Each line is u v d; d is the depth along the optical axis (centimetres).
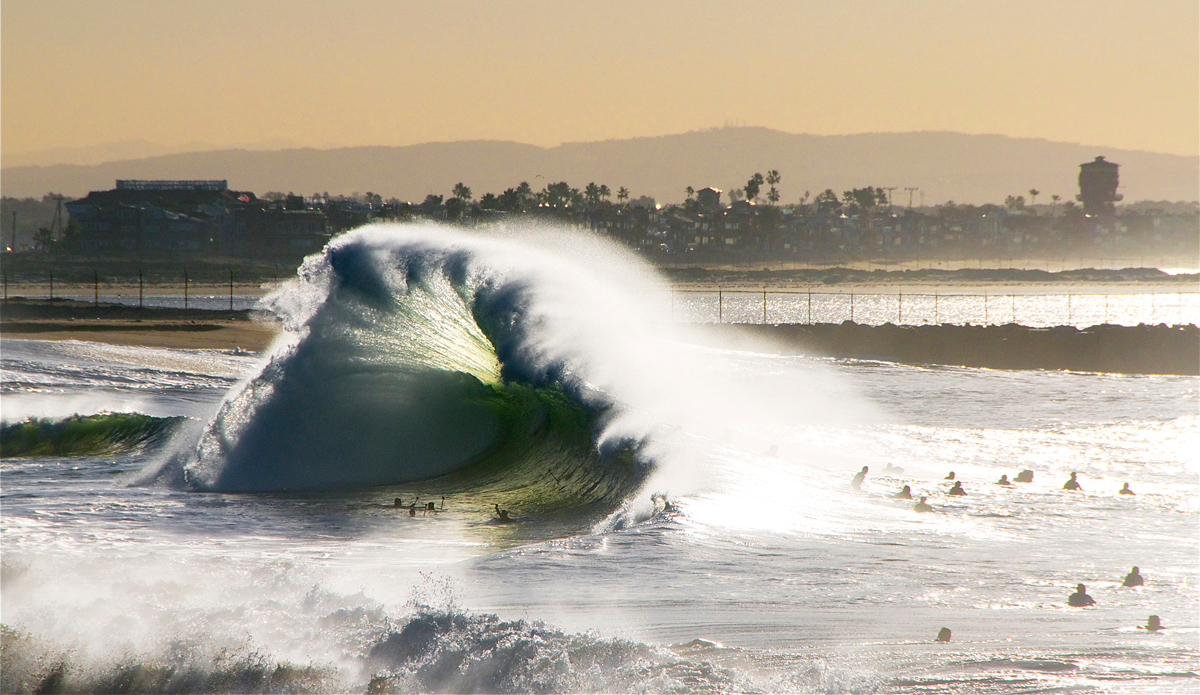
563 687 2898
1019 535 6431
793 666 3228
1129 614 4294
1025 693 2983
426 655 3106
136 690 2936
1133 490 9119
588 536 5775
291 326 9200
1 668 3000
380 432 8600
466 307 9969
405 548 5838
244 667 3028
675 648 3447
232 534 6259
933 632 3828
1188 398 17688
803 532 6025
